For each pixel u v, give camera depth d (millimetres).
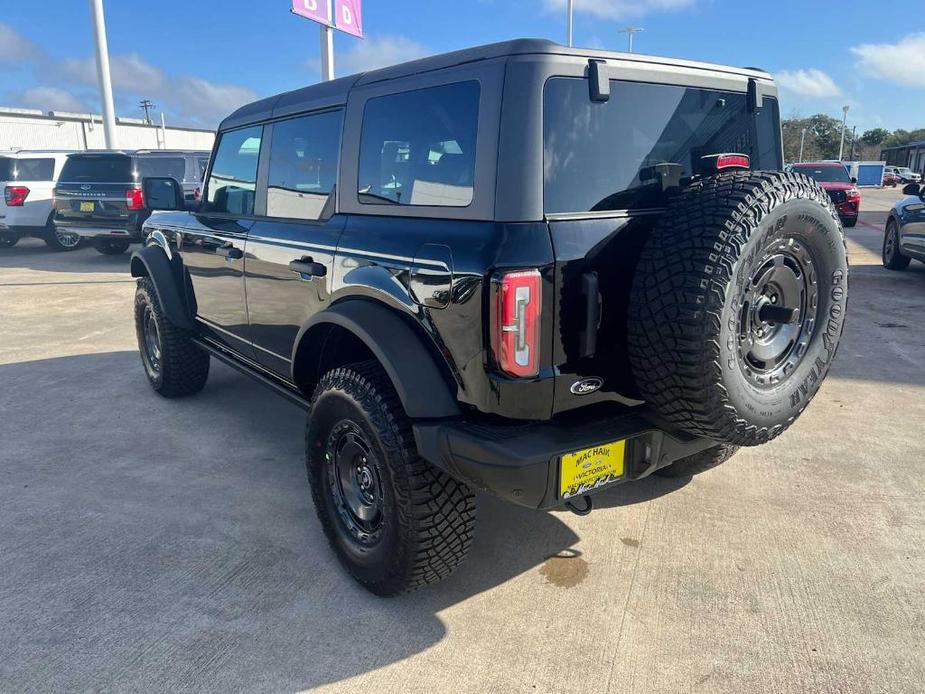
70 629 2607
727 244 2162
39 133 32844
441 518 2520
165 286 4602
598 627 2619
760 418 2412
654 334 2238
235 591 2844
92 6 15875
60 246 14461
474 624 2646
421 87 2553
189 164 12547
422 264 2396
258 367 3939
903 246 10188
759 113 3027
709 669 2396
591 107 2367
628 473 2445
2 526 3342
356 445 2738
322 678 2371
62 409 4973
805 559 3041
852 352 6148
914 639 2527
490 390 2242
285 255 3262
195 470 3975
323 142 3123
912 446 4176
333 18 11789
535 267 2172
